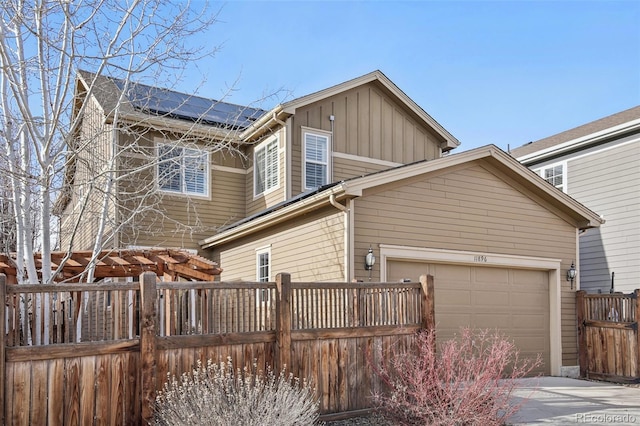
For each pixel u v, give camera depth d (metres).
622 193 15.25
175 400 5.36
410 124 15.90
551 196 11.52
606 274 15.56
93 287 5.48
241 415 5.11
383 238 9.58
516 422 6.96
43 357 5.14
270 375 6.18
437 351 9.81
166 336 5.82
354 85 14.72
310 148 14.09
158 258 9.04
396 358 6.93
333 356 6.89
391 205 9.76
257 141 15.20
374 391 7.08
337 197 9.22
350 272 9.13
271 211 11.78
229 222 15.27
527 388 9.67
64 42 7.18
